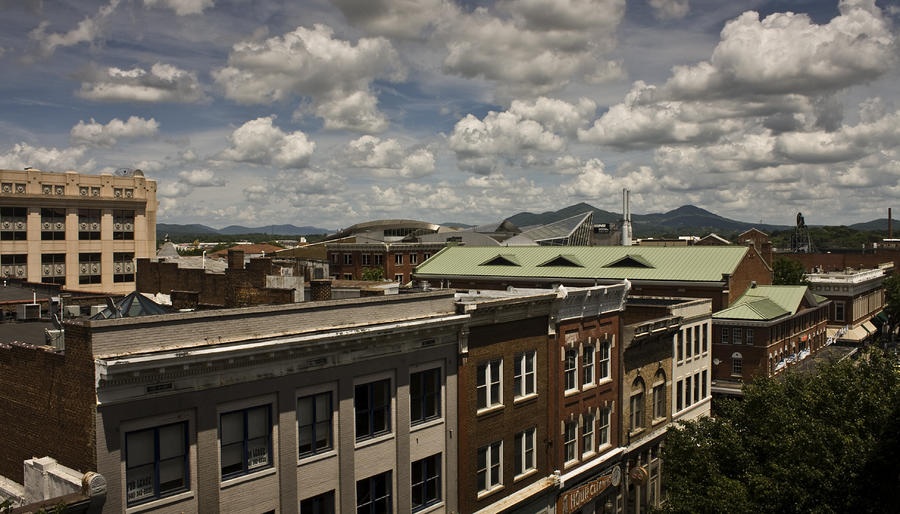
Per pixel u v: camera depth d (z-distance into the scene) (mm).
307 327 22844
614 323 40594
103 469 17156
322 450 22984
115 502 17438
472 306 28578
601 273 79688
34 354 19297
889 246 188250
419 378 27000
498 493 31047
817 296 102875
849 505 27062
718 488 29141
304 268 42969
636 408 44125
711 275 73562
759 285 83000
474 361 29375
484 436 30094
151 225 100000
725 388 66875
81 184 91688
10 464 20250
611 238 172250
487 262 90625
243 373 20109
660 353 46812
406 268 137250
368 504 24656
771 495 27938
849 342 104812
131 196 96812
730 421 33750
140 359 17328
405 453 25844
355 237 146750
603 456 39188
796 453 28516
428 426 27203
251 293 32281
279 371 21078
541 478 34094
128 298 29203
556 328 34906
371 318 25172
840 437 27984
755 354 69625
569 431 36750
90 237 92188
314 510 22781
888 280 125750
